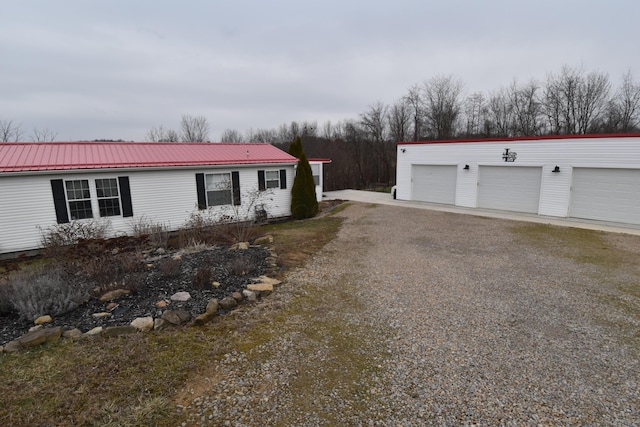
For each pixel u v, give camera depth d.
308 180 14.80
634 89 28.64
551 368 3.61
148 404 3.04
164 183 11.77
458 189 16.08
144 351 3.94
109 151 12.00
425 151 17.20
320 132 45.75
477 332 4.41
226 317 4.91
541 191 13.45
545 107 31.11
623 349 3.97
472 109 34.44
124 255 7.12
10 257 9.59
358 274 6.80
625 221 11.73
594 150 12.08
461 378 3.46
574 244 9.05
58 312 4.68
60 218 10.12
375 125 35.28
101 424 2.81
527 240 9.56
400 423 2.85
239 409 3.03
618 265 7.18
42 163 9.94
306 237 10.40
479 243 9.30
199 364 3.72
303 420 2.89
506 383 3.37
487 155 14.91
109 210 10.94
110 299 5.23
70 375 3.46
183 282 5.97
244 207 13.59
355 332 4.47
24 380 3.36
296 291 5.91
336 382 3.43
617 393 3.19
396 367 3.67
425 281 6.34
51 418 2.87
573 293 5.68
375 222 12.80
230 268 6.61
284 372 3.59
